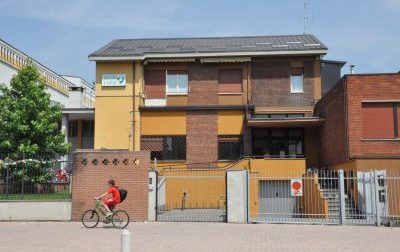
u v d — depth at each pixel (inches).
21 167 798.5
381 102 920.9
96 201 740.0
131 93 1162.6
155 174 796.6
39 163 802.8
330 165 1037.8
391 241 562.9
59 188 814.5
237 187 777.6
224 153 1141.7
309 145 1160.2
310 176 915.4
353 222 751.1
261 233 631.8
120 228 681.6
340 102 956.0
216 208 1055.6
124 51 1188.5
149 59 1168.2
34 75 1038.4
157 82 1181.7
